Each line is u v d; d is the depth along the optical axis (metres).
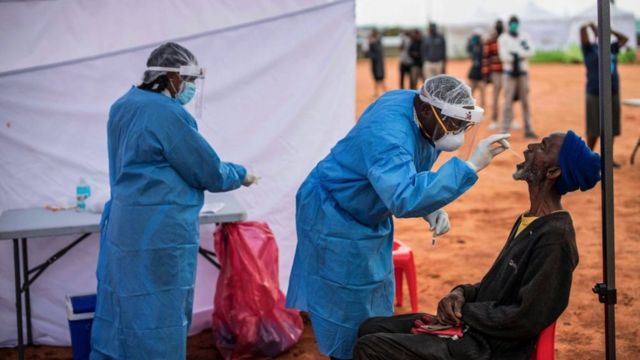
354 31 5.47
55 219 4.55
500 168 11.91
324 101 5.46
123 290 3.96
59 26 5.01
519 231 3.39
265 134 5.40
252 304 4.87
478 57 17.59
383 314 3.89
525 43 14.38
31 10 4.95
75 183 5.10
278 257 5.31
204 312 5.46
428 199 3.15
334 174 3.70
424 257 7.41
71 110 5.02
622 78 24.47
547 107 19.70
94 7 5.04
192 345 5.23
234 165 4.25
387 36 48.12
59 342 5.25
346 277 3.72
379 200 3.63
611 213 3.39
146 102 3.91
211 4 5.22
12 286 5.12
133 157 3.91
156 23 5.14
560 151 3.24
